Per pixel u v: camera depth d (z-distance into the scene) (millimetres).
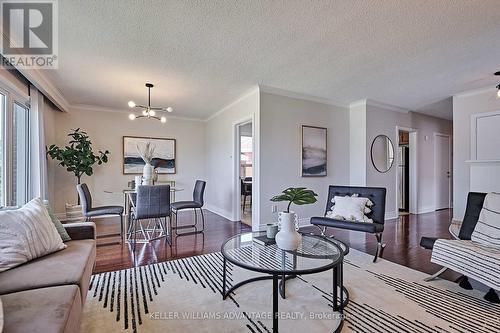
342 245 2182
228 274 2498
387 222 4953
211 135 6289
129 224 4145
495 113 4180
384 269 2645
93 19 2227
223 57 3006
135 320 1744
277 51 2857
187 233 4121
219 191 5836
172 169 6266
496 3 2025
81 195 3604
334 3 2018
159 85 3994
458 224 4492
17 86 3320
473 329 1647
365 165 4945
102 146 5504
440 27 2373
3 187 3008
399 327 1672
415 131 5902
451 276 2477
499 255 1904
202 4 2029
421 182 6066
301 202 2037
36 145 3742
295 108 4488
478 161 4141
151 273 2529
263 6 2055
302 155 4531
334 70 3428
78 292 1359
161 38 2561
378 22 2287
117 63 3162
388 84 4004
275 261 1818
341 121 5086
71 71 3414
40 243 1742
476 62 3174
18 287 1351
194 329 1658
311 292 2156
